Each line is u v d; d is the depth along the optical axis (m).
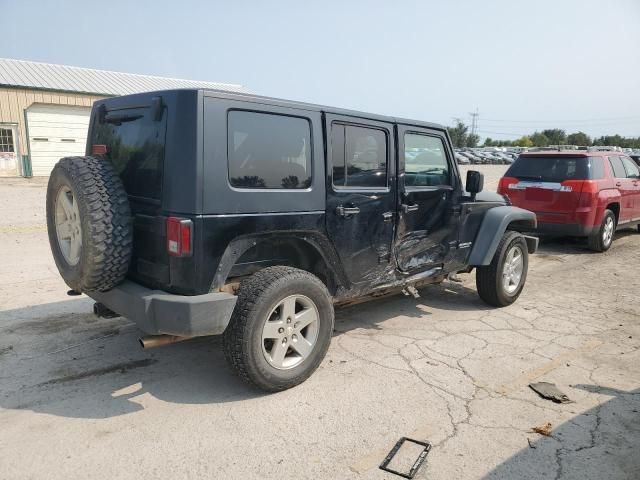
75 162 3.57
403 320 5.48
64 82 25.89
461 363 4.38
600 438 3.27
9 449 3.05
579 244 10.33
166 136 3.37
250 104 3.56
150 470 2.88
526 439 3.24
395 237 4.74
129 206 3.55
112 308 3.73
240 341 3.51
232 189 3.45
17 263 7.60
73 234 3.72
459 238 5.49
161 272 3.48
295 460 2.99
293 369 3.80
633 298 6.48
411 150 4.87
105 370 4.14
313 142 3.94
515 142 111.12
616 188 9.57
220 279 3.47
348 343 4.79
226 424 3.36
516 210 5.98
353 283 4.45
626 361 4.49
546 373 4.21
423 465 2.96
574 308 6.02
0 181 21.66
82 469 2.88
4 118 23.44
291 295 3.71
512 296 6.03
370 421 3.42
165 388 3.85
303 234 3.96
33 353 4.43
